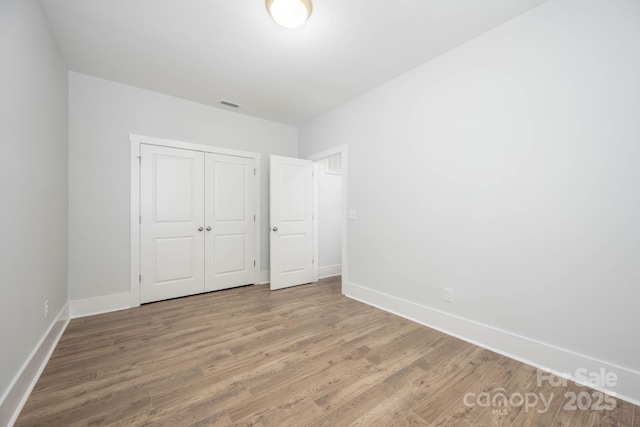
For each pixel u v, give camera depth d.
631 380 1.49
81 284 2.74
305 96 3.29
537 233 1.85
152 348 2.05
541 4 1.83
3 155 1.32
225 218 3.70
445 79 2.38
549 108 1.79
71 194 2.69
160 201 3.21
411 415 1.38
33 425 1.30
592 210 1.63
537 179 1.84
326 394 1.53
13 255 1.42
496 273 2.05
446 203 2.37
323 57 2.47
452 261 2.33
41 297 1.84
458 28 2.07
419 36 2.18
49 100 2.07
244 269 3.88
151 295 3.13
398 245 2.80
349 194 3.41
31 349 1.64
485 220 2.11
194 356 1.93
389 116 2.90
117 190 2.94
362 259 3.22
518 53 1.94
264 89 3.11
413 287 2.64
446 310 2.37
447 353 1.99
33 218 1.71
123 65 2.62
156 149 3.19
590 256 1.64
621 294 1.54
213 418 1.34
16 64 1.47
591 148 1.64
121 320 2.61
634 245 1.50
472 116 2.19
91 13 1.93
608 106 1.58
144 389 1.57
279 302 3.16
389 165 2.90
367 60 2.52
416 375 1.72
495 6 1.85
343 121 3.51
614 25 1.56
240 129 3.84
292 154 4.38
